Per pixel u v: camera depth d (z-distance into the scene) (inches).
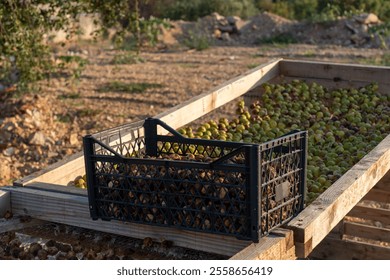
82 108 494.3
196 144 173.5
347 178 178.7
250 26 983.0
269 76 306.5
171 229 158.6
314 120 265.1
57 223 173.3
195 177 145.9
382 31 866.8
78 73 434.3
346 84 299.3
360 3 979.9
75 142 413.7
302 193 158.4
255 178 138.9
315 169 204.7
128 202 153.4
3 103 457.7
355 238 295.7
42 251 162.4
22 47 342.3
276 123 261.0
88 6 365.7
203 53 828.6
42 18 350.3
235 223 144.2
